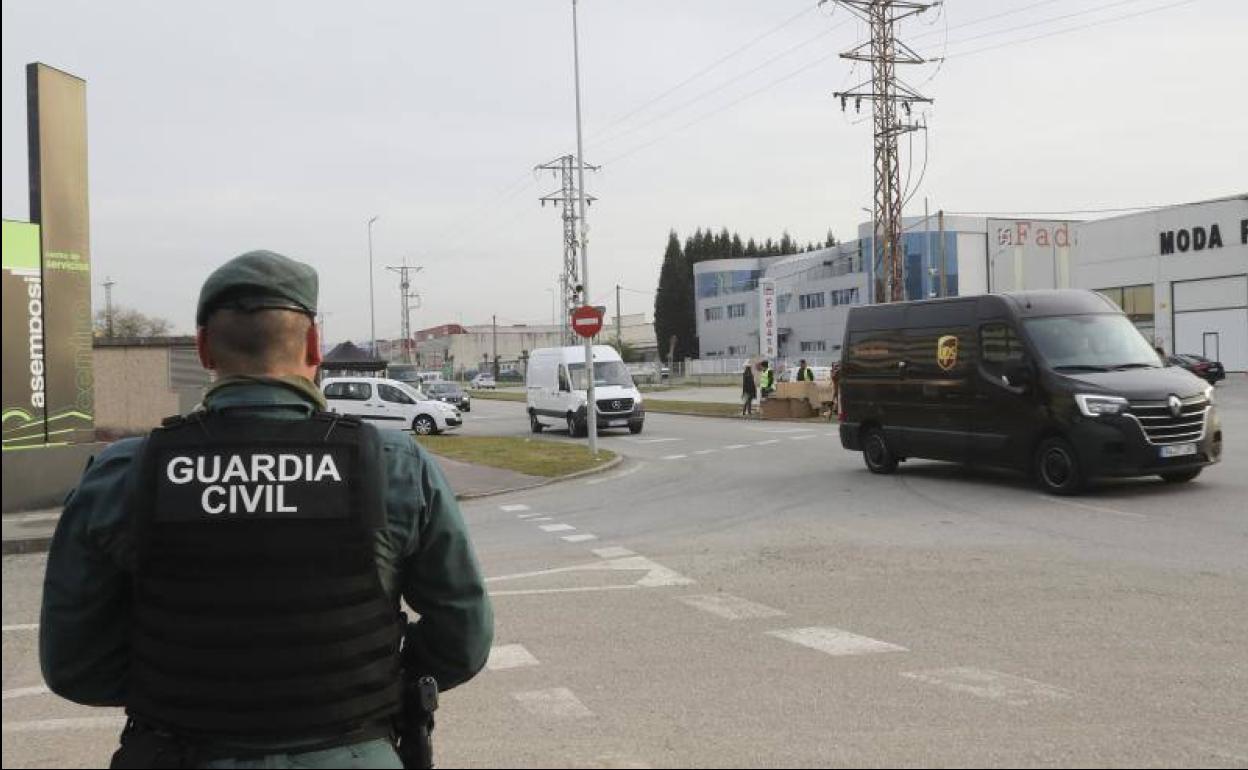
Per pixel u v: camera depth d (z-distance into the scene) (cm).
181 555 188
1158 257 5084
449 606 211
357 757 192
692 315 13138
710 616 761
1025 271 8056
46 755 507
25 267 1559
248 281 204
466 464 2116
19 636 766
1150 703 527
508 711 545
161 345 2689
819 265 9925
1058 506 1250
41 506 1448
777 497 1480
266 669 186
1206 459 1284
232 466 193
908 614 746
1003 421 1396
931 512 1260
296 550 190
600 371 3064
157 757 188
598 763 463
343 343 4622
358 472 198
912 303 1580
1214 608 733
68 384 1623
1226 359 4800
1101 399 1265
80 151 1655
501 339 16075
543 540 1191
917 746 473
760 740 488
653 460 2205
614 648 674
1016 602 773
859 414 1695
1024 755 457
